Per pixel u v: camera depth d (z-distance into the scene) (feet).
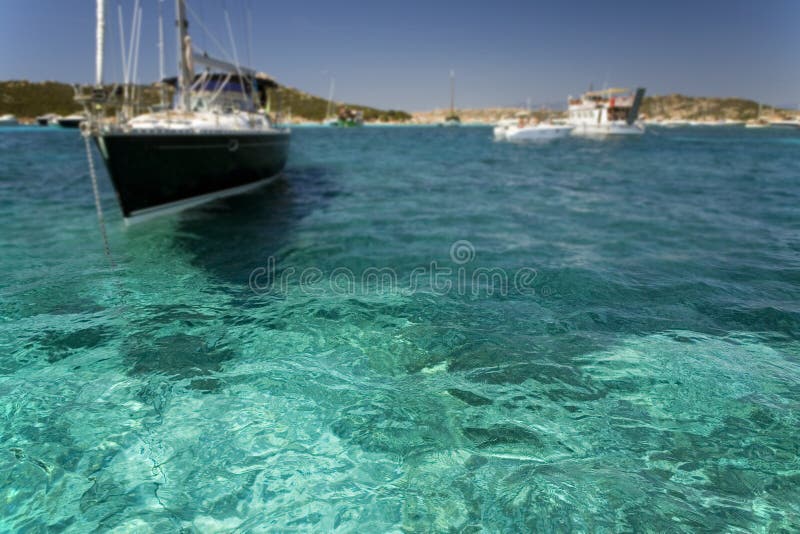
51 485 8.38
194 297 16.89
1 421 10.08
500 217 30.42
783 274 18.75
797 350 12.86
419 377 11.74
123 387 11.35
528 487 8.27
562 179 52.42
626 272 19.11
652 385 11.24
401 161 74.84
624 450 9.14
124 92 26.08
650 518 7.59
